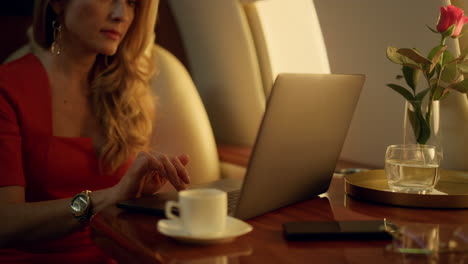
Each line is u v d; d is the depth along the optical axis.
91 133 1.45
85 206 1.13
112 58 1.50
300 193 0.99
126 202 0.96
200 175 1.79
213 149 1.85
